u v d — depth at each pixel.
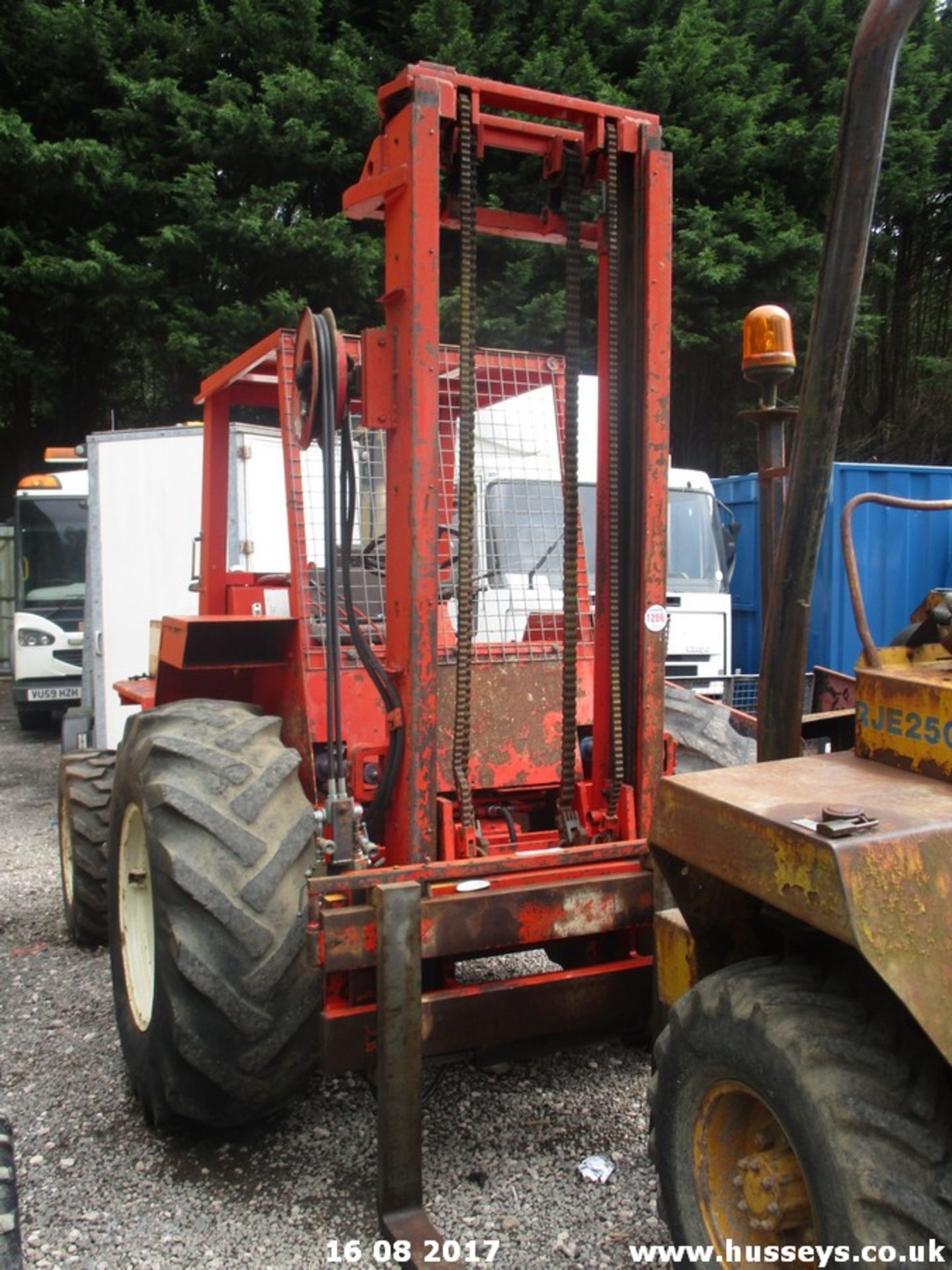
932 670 2.31
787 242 13.77
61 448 12.70
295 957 2.81
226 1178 2.99
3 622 15.96
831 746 2.95
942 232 19.11
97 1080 3.60
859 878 1.75
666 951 2.63
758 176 14.86
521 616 3.81
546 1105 3.34
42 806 8.23
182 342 13.28
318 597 3.56
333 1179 2.98
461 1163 3.01
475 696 3.46
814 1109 1.81
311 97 13.33
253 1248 2.67
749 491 9.93
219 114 13.05
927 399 19.05
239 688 4.04
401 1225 2.46
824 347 2.19
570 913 2.74
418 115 2.68
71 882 4.93
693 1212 2.16
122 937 3.40
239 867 2.82
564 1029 2.81
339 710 2.72
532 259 13.21
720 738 4.98
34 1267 2.61
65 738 7.87
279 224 12.92
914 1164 1.74
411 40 14.05
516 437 3.92
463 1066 3.59
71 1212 2.84
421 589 2.77
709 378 16.20
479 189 13.05
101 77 14.62
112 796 3.55
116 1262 2.63
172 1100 2.93
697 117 14.41
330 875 2.62
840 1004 1.96
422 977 2.85
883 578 8.93
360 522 3.66
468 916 2.63
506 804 3.62
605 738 3.23
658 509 3.04
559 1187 2.89
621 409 3.12
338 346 2.73
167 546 8.01
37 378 15.38
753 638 9.84
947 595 2.34
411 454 2.74
